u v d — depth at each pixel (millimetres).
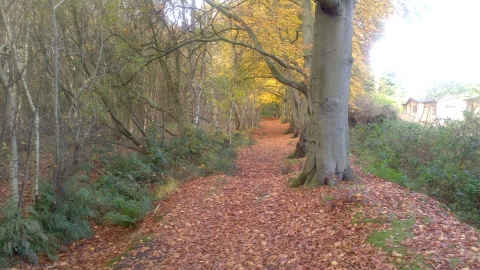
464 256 4570
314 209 7344
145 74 16469
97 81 12469
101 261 6109
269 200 8562
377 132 20734
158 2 14531
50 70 10508
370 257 4859
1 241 5648
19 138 8547
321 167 9039
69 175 7770
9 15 9148
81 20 12039
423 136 15617
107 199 8758
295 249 5645
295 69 12156
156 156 13391
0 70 7000
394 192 7848
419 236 5270
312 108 9133
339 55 8672
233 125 34719
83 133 9062
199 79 17438
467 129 14953
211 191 10172
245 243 6160
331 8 8266
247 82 21453
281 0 14023
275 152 20953
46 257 6215
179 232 6984
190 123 17219
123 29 14195
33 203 7152
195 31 15758
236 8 12836
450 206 9320
